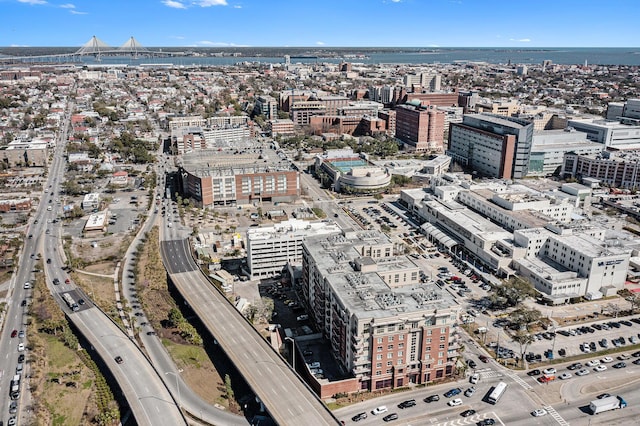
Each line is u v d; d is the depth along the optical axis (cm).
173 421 19375
